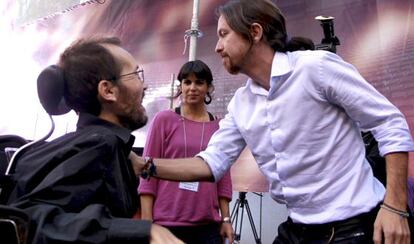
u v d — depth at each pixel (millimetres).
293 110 1038
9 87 5055
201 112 1836
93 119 871
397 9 2631
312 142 1034
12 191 769
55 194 672
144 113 953
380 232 943
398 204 942
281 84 1053
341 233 1004
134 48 4066
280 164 1081
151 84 3811
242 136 1288
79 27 4559
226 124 1358
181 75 1821
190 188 1673
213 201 1729
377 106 984
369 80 2676
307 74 1019
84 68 868
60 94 895
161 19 3957
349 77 993
